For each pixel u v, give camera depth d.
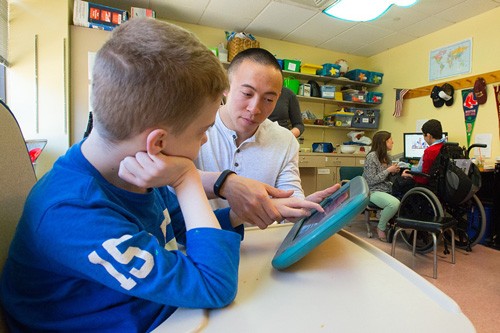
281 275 0.54
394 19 3.89
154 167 0.44
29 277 0.43
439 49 4.18
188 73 0.41
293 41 4.78
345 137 5.32
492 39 3.57
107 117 0.42
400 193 3.22
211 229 0.47
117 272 0.39
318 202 0.78
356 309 0.43
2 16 2.69
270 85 0.99
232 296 0.45
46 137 2.92
